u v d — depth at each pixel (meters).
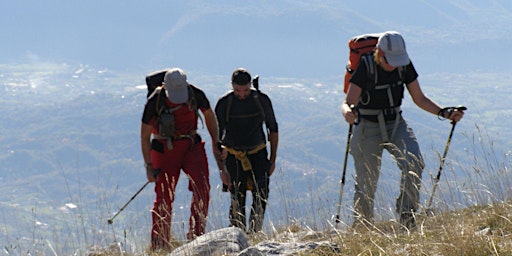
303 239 18.34
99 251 18.20
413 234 16.62
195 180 22.83
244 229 21.83
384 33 22.12
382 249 14.57
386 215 19.94
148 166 22.81
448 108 21.75
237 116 26.36
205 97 23.55
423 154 20.58
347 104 22.42
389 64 21.69
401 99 22.69
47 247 16.83
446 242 14.31
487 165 18.27
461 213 18.09
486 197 18.03
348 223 19.73
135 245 19.50
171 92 22.72
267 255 14.90
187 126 23.31
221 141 26.20
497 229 16.11
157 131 23.22
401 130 22.28
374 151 22.55
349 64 23.75
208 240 16.16
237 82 25.84
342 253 15.27
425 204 18.59
